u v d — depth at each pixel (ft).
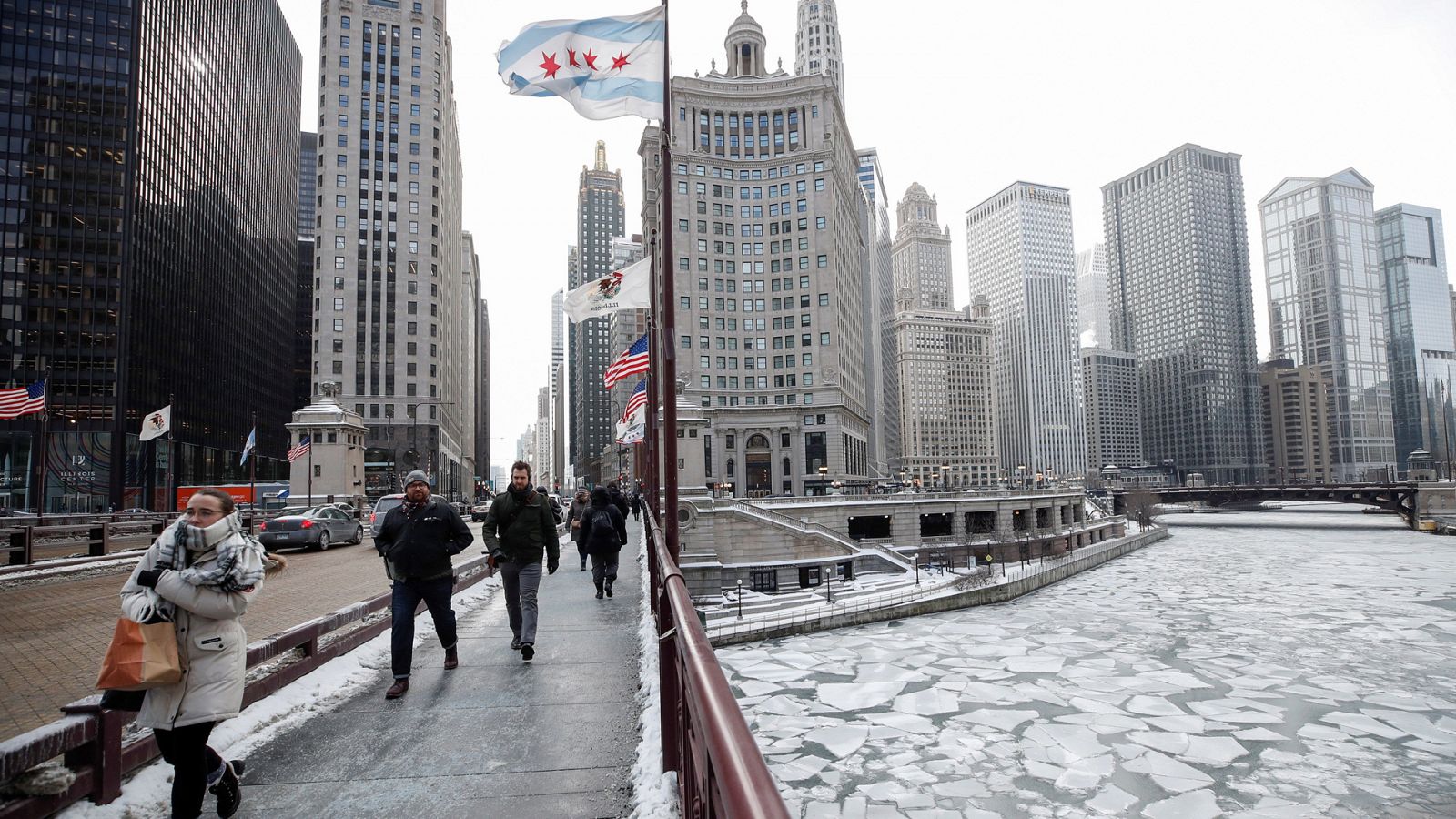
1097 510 407.23
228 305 367.45
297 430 152.87
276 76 447.83
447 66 389.80
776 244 367.04
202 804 14.76
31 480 256.73
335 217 333.21
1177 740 74.95
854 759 70.90
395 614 24.90
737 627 130.82
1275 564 237.66
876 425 544.62
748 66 424.05
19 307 263.90
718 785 6.34
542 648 32.01
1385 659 110.73
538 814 15.46
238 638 13.88
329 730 21.02
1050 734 76.95
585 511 63.31
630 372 82.99
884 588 181.68
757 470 352.90
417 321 337.31
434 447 332.19
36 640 34.12
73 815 14.28
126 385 271.90
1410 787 63.00
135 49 286.66
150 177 293.43
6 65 271.90
